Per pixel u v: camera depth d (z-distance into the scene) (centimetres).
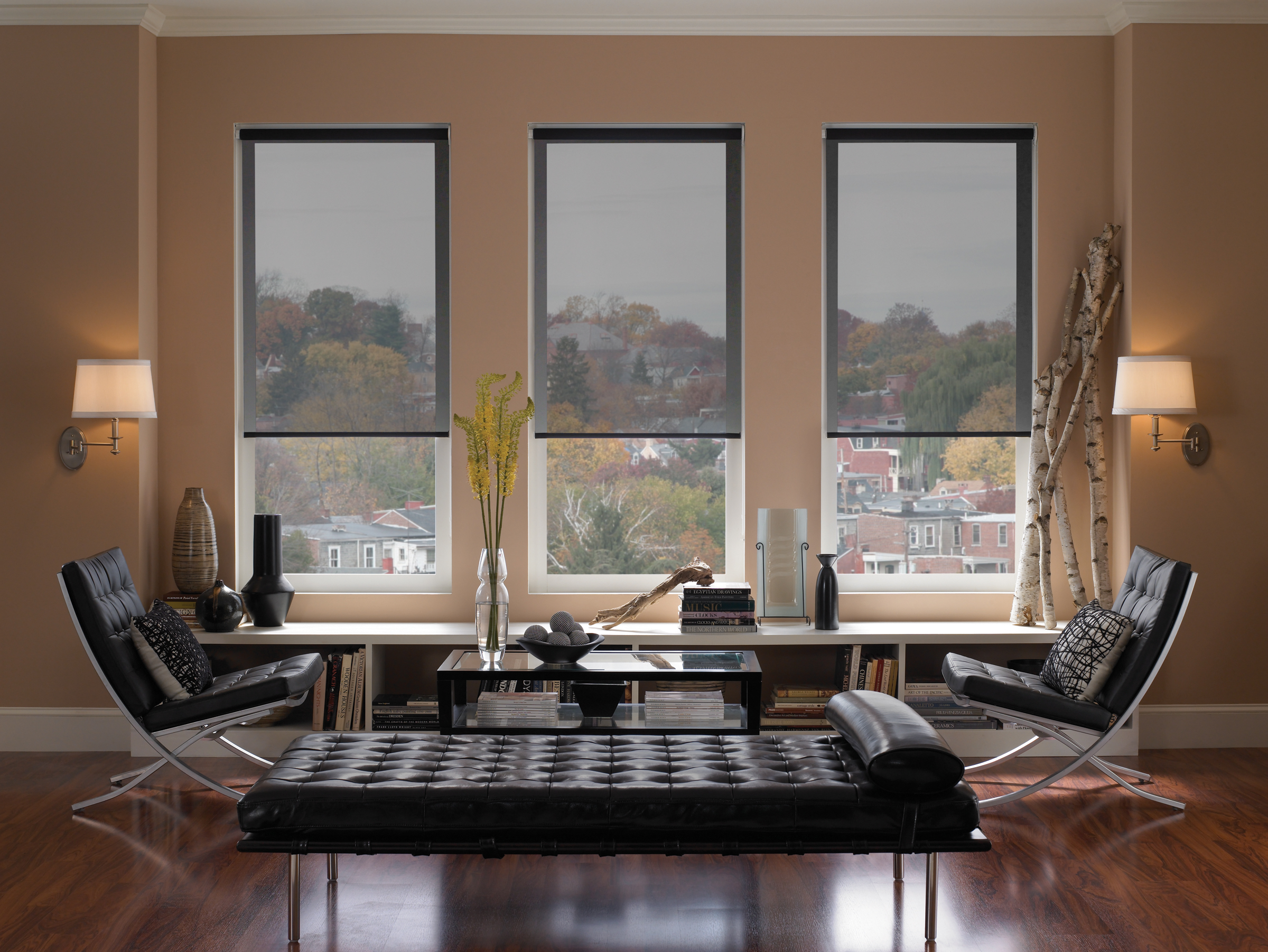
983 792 379
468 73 455
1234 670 443
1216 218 441
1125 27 443
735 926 271
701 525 470
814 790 255
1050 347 460
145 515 442
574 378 465
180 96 452
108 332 436
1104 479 445
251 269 461
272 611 434
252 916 274
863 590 471
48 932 264
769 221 457
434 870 308
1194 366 441
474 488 363
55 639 437
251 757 362
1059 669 356
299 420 463
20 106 435
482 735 322
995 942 261
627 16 451
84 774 400
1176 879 300
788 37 457
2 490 436
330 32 452
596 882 299
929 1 440
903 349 466
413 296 462
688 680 349
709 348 465
